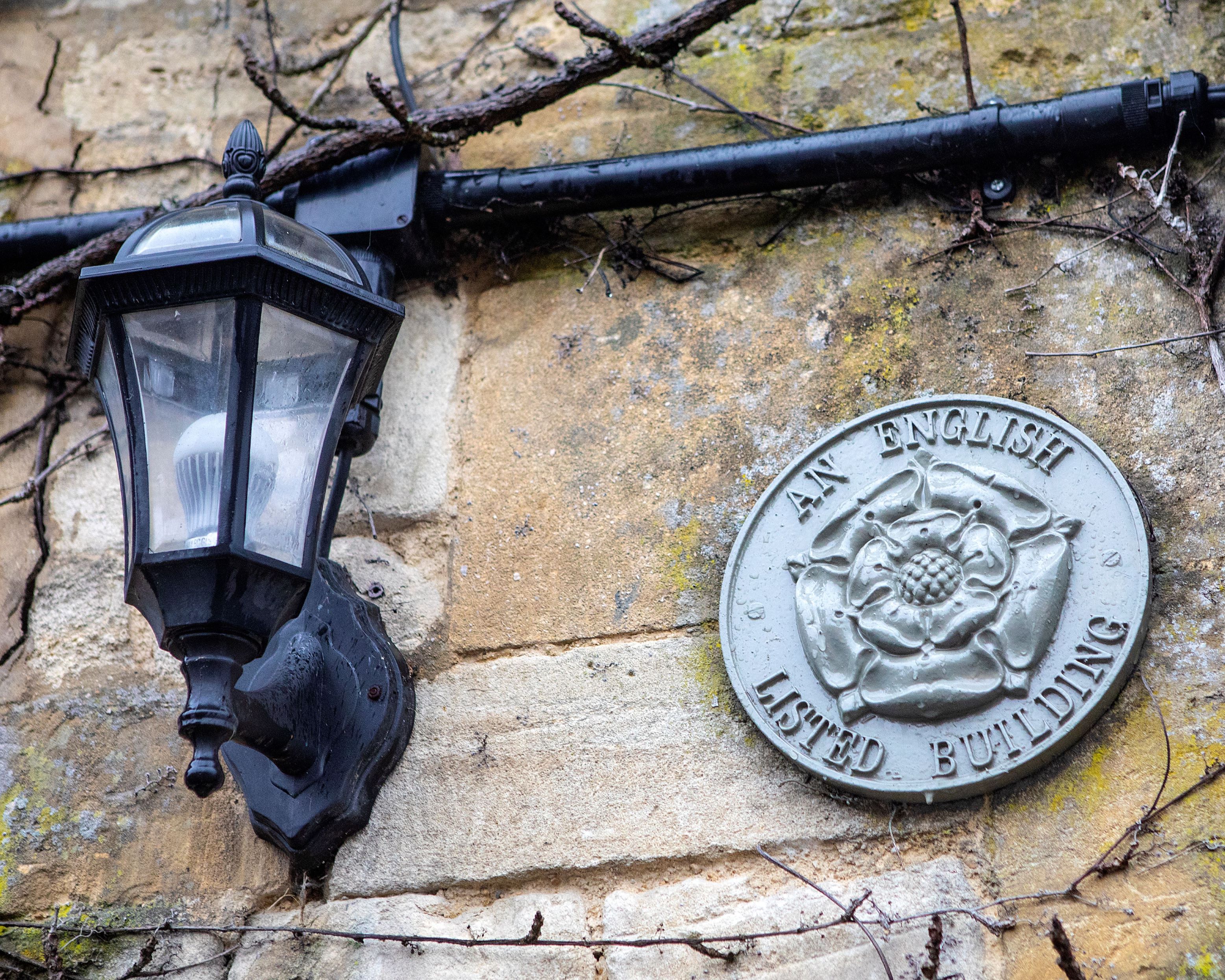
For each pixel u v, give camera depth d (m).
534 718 2.05
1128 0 2.38
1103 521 1.89
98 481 2.46
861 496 2.01
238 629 1.65
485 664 2.12
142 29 2.97
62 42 2.99
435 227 2.42
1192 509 1.92
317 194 2.40
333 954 1.96
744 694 1.93
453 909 1.96
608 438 2.24
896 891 1.80
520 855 1.95
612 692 2.04
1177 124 2.13
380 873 1.99
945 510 1.96
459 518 2.25
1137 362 2.05
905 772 1.83
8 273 2.68
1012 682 1.82
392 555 2.25
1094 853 1.75
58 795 2.20
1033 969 1.71
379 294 2.35
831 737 1.88
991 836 1.80
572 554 2.16
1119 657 1.80
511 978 1.88
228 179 1.96
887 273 2.25
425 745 2.07
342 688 2.04
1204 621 1.84
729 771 1.94
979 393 2.10
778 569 2.01
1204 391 2.00
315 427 1.77
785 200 2.37
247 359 1.71
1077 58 2.36
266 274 1.73
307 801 1.98
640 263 2.38
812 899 1.83
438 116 2.39
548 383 2.32
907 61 2.45
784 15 2.57
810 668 1.93
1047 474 1.95
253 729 1.84
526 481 2.24
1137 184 2.10
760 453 2.16
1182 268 2.09
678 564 2.11
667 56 2.38
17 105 2.92
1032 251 2.19
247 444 1.67
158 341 1.74
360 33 2.85
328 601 2.08
